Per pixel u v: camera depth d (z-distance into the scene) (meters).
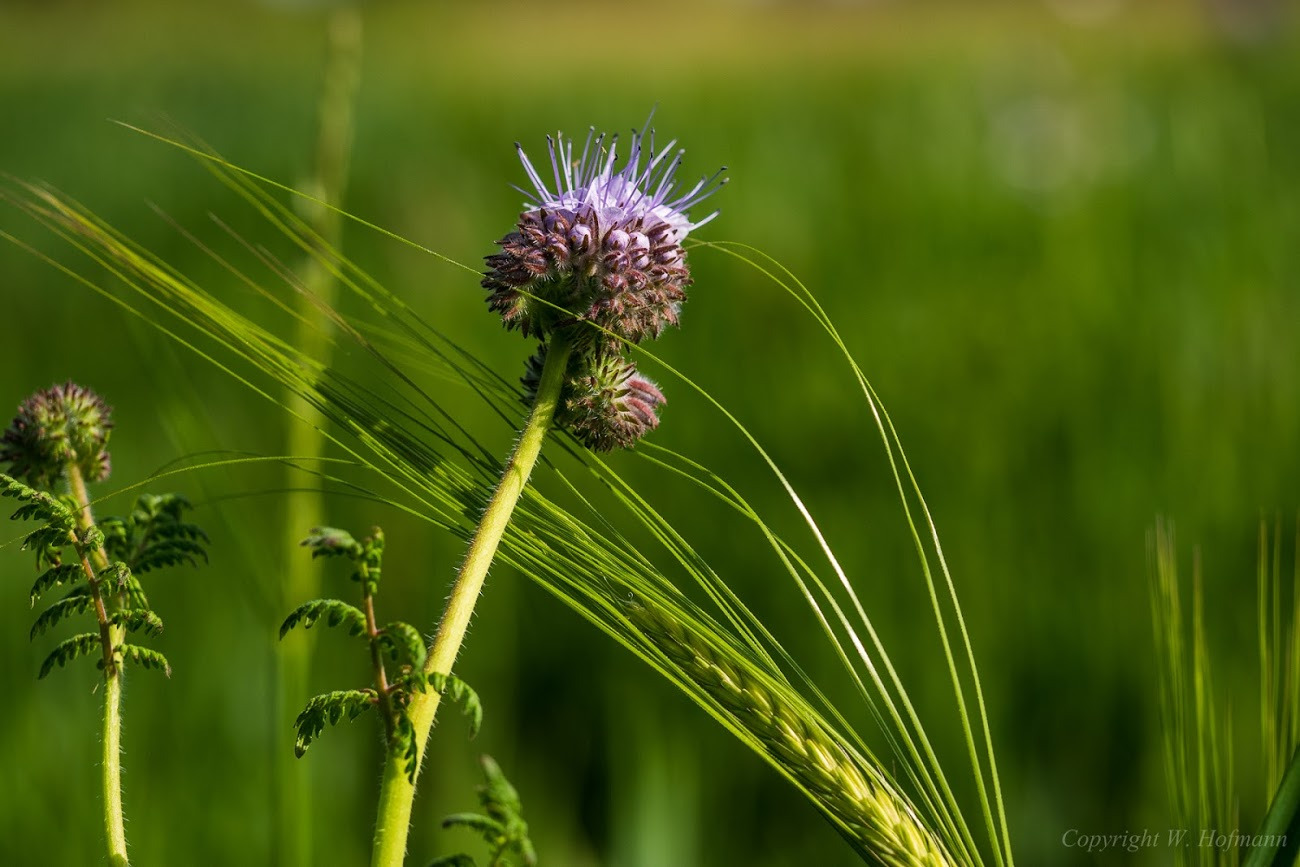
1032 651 0.88
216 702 0.81
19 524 0.92
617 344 0.53
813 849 0.79
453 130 2.55
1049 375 1.09
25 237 1.73
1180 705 0.59
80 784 0.75
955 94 2.54
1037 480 1.00
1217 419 1.02
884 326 1.21
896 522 0.96
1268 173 1.66
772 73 3.87
